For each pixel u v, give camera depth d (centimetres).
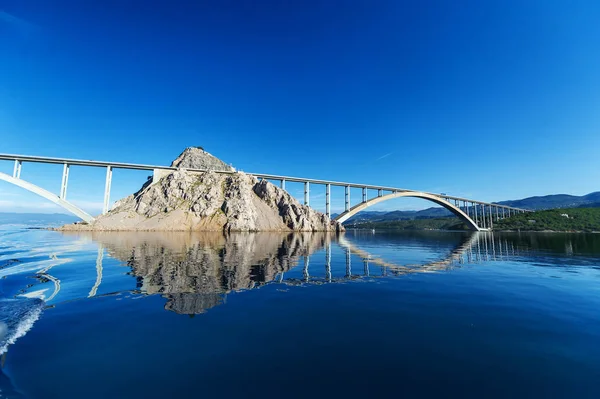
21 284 1454
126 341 757
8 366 618
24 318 930
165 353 689
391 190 17150
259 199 14488
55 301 1143
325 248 4153
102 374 592
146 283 1495
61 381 564
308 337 805
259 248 3966
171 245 4250
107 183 12081
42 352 688
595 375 609
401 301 1210
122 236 6888
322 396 523
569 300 1249
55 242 4650
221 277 1694
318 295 1297
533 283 1627
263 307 1093
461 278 1777
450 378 594
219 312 1022
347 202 15912
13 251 3195
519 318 998
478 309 1103
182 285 1459
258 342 764
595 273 2016
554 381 586
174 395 521
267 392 535
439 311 1072
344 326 899
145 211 12675
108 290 1334
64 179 11038
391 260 2731
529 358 691
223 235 8625
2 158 10338
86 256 2723
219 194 13675
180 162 18075
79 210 10838
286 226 13088
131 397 515
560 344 777
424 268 2216
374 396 525
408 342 781
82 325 873
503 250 3962
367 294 1329
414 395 530
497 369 635
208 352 700
